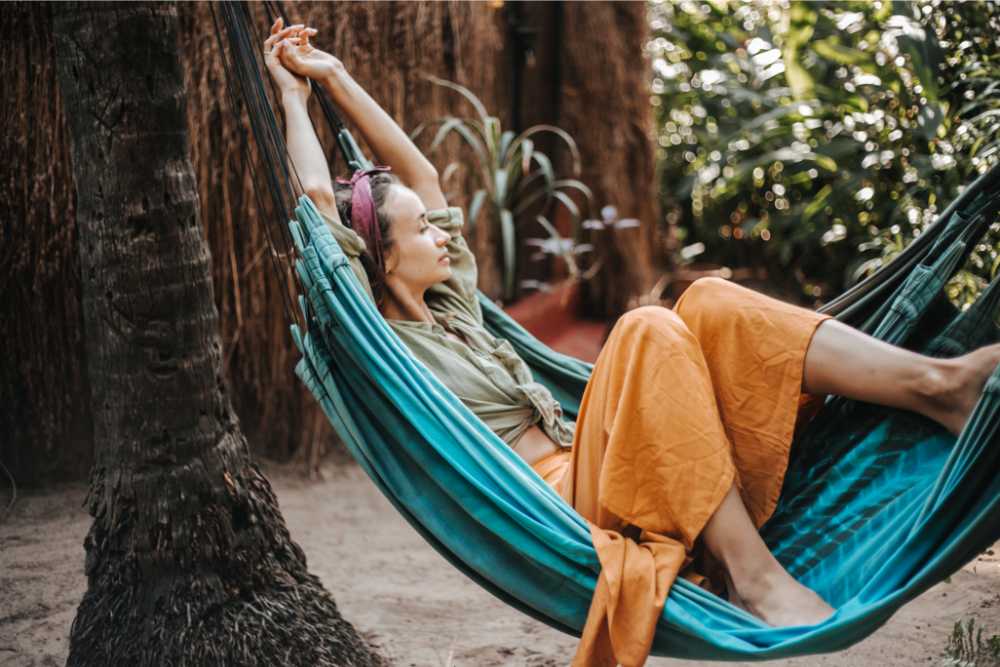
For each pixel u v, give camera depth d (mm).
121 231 2455
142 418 2479
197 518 2498
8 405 4051
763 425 2111
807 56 5648
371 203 2480
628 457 2012
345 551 3680
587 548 1958
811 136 6039
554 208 6496
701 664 2797
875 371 2041
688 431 1979
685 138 7414
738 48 6660
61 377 4105
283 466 4582
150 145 2463
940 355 2180
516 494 2025
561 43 6398
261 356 4477
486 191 5422
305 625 2566
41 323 4031
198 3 4125
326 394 2287
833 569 2057
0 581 3195
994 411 1750
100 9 2412
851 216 5582
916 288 2203
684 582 1937
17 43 3818
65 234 3992
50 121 3891
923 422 2109
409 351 2217
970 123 3277
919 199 3771
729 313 2141
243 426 4605
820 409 2254
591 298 6633
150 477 2480
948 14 3387
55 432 4137
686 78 7215
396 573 3479
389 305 2520
